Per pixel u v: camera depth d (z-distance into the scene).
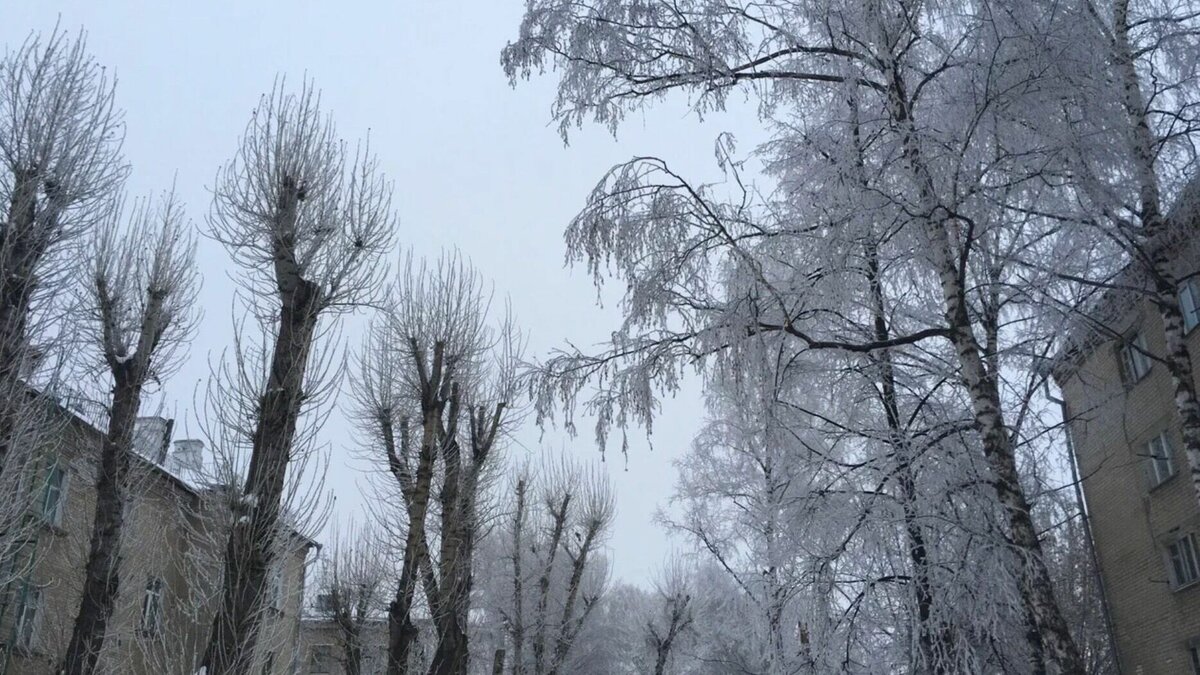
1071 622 21.59
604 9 9.95
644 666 35.88
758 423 10.15
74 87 16.00
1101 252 10.46
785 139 11.13
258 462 11.47
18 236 14.84
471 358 19.25
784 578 9.86
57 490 17.42
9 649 15.84
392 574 19.02
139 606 15.84
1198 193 11.12
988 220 8.92
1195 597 17.47
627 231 9.42
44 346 15.24
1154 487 18.52
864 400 11.11
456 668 15.46
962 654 8.98
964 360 8.84
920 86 9.20
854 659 9.53
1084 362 11.25
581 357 9.84
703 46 9.74
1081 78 8.55
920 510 9.30
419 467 15.89
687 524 18.80
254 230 12.99
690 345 9.50
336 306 13.12
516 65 10.24
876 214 8.75
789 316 9.23
